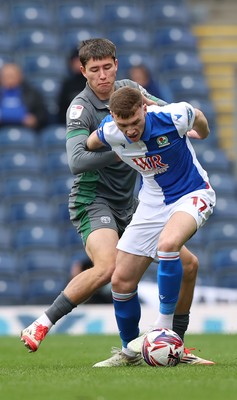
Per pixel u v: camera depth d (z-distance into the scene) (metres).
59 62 64.69
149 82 53.66
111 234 23.12
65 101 55.62
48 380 18.31
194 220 21.39
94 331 41.16
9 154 56.53
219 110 68.44
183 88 65.12
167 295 21.36
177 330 23.19
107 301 44.25
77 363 24.00
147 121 21.30
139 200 22.33
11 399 15.52
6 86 57.00
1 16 66.50
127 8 68.56
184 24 69.38
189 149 21.92
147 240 21.89
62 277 52.00
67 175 56.66
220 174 60.25
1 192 55.50
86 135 23.28
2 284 50.50
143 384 17.05
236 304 44.72
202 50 69.50
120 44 66.19
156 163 21.56
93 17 68.00
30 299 50.72
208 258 54.69
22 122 56.81
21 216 54.41
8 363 24.28
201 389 16.28
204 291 46.38
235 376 18.56
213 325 41.22
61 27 67.25
